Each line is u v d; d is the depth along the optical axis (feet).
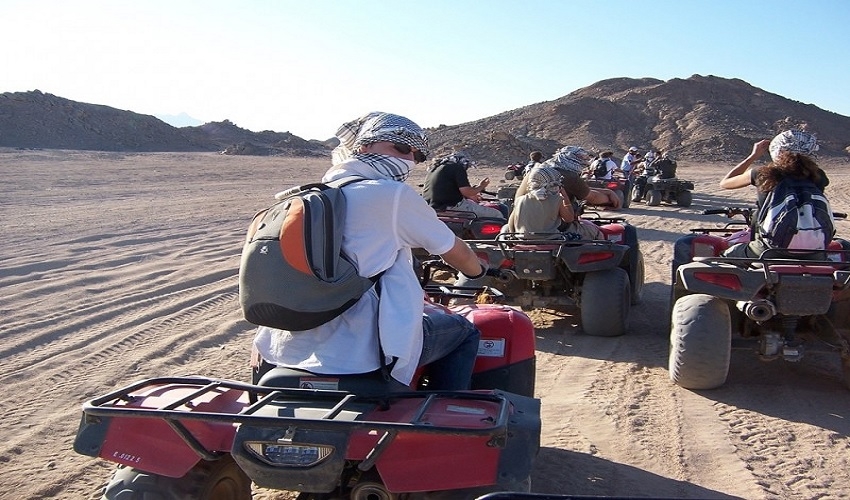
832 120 467.11
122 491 10.44
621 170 95.91
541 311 30.40
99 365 22.43
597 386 21.11
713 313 20.10
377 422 9.37
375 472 10.44
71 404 19.45
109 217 55.62
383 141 11.80
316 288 10.49
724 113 418.92
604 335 26.25
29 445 17.03
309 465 9.58
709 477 15.57
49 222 51.78
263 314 10.69
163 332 25.94
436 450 9.80
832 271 18.94
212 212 60.64
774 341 19.71
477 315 14.90
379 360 10.82
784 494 14.88
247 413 9.72
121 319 27.55
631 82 527.81
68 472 15.75
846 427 18.19
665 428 18.04
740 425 18.26
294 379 10.91
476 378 14.56
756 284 18.86
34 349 23.95
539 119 405.80
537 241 25.14
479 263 12.30
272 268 10.55
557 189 26.78
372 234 11.00
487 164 196.75
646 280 36.40
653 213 73.20
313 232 10.48
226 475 11.58
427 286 16.43
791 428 18.10
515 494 7.83
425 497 10.13
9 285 32.40
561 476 15.46
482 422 9.78
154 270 36.58
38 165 110.93
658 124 408.26
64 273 35.12
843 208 80.43
